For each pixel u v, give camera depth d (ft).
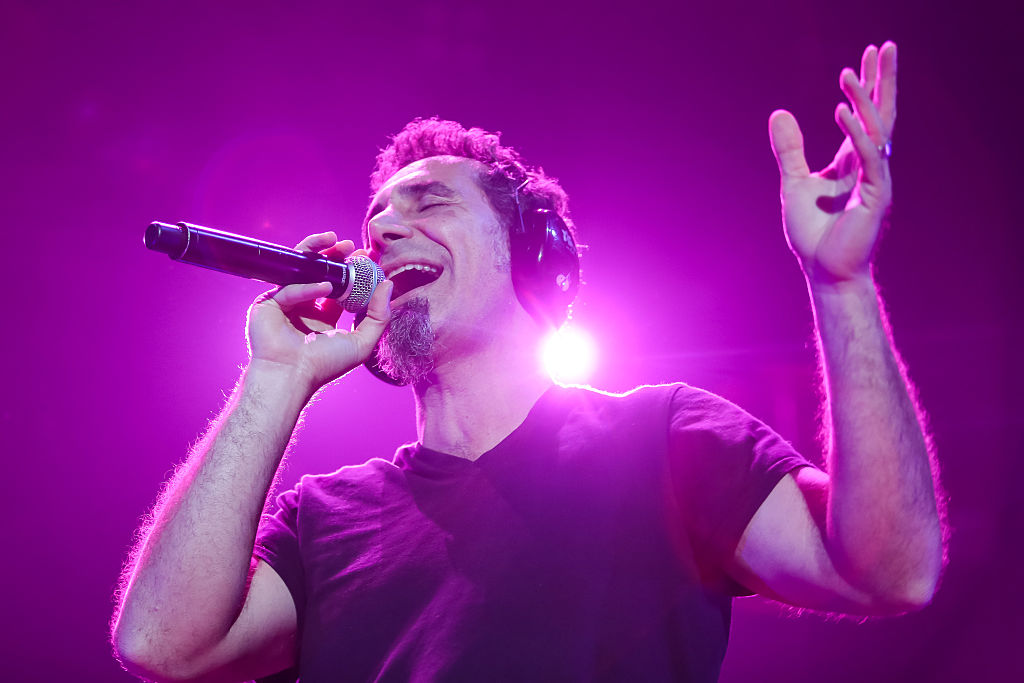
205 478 4.33
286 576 4.65
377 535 4.56
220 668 4.40
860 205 3.53
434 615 4.14
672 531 4.18
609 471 4.37
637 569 4.12
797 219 3.71
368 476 4.92
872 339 3.58
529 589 4.10
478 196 5.36
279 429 4.51
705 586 4.19
